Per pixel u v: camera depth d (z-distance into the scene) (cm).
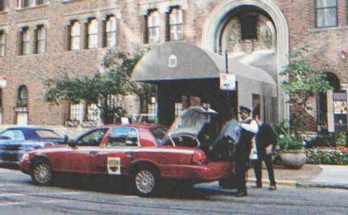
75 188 1165
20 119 2938
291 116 1942
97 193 1088
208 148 1071
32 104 2883
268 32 2223
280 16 2114
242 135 1048
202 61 1462
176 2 2406
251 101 1642
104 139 1103
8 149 1611
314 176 1369
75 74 2711
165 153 1003
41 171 1193
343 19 1995
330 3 2053
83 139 1148
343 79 1959
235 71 1530
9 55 3042
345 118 1939
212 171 982
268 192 1124
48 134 1694
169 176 992
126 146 1067
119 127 1105
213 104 1684
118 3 2600
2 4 3130
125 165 1044
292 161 1538
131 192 1107
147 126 1088
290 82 1817
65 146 1173
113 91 1941
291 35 2089
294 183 1245
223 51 2317
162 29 2448
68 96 1950
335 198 1030
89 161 1098
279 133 1720
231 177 1117
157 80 1608
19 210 852
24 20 2988
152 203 949
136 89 1981
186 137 1060
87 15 2717
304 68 1820
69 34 2806
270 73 2159
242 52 2275
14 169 1655
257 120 1195
